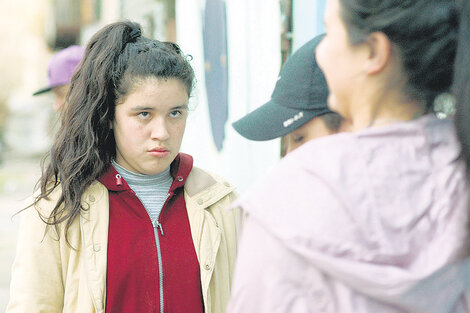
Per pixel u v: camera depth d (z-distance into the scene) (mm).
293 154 2156
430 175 2072
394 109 2150
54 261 3611
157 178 3887
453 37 2033
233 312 2080
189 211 3881
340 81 2182
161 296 3623
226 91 6801
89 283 3521
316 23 5254
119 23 3830
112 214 3730
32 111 39844
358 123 2201
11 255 14711
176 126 3697
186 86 3699
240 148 6590
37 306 3490
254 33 6125
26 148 39000
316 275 1967
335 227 1940
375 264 1925
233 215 4023
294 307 1978
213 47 7160
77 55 6258
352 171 2018
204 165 7730
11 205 22531
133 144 3652
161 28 14438
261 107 3416
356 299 1951
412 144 2100
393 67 2088
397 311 1982
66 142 3715
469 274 2102
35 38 45719
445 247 1976
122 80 3596
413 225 1991
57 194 3703
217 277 3803
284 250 1989
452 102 2086
